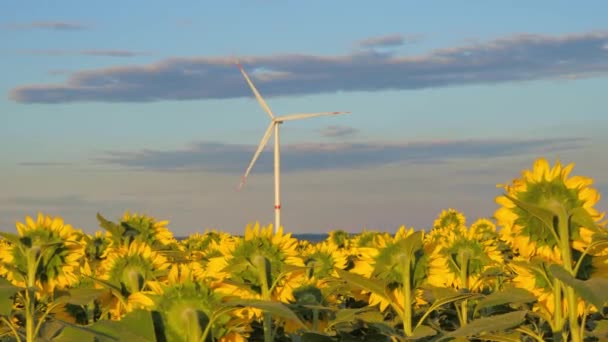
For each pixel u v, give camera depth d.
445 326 10.02
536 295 6.44
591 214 6.04
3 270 7.92
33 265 7.88
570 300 6.04
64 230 8.27
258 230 7.11
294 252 7.09
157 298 4.32
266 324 6.79
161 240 10.98
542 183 6.14
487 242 10.48
